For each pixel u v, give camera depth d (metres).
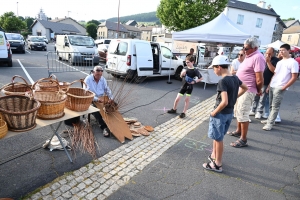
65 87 3.38
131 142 3.64
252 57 3.52
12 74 8.35
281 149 3.80
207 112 5.62
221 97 2.65
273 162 3.34
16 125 2.02
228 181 2.78
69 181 2.53
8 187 2.35
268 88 5.04
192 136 4.07
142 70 8.39
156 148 3.52
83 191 2.40
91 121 4.28
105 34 63.84
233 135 4.21
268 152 3.66
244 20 29.80
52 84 3.50
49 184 2.45
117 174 2.75
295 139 4.28
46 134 3.62
